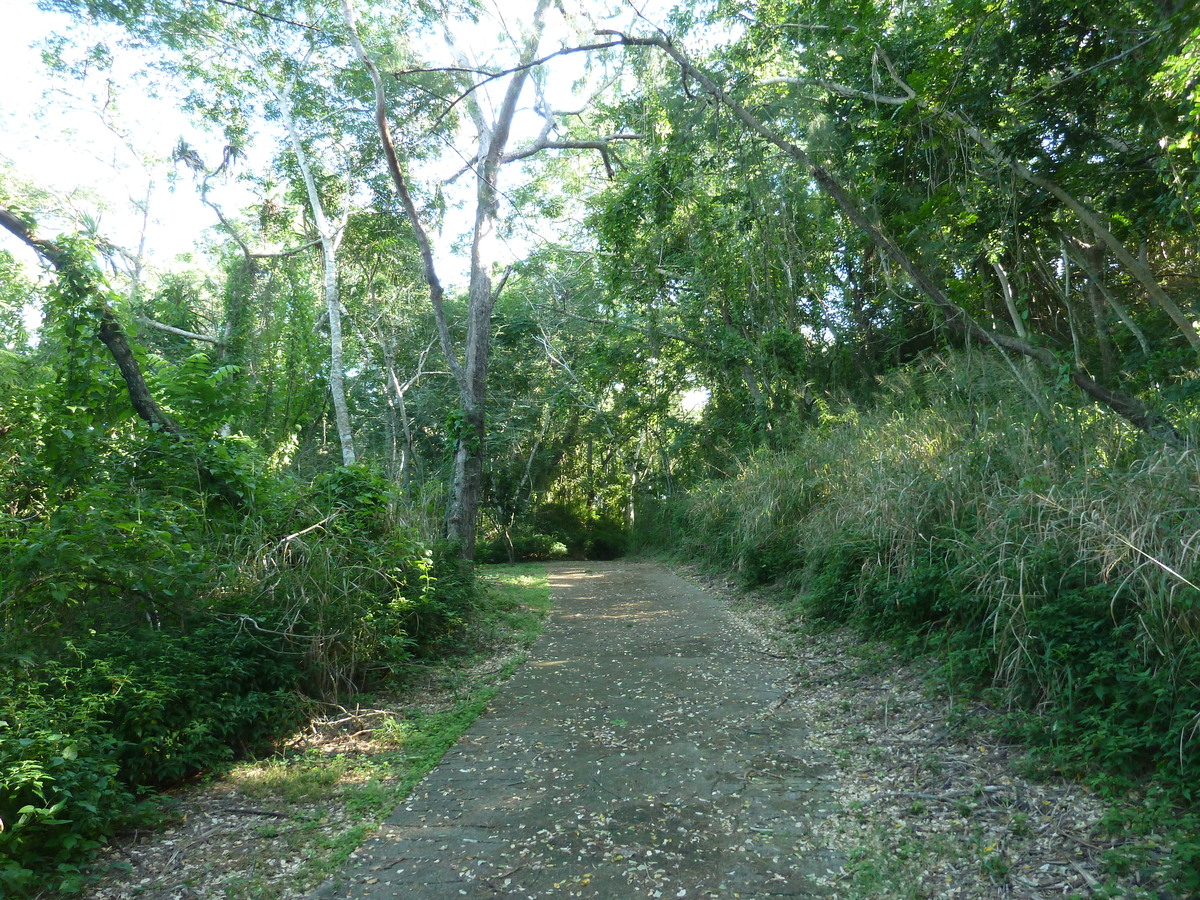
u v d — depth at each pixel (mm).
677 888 3613
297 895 3674
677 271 18297
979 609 6156
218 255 24297
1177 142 6602
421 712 6973
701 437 23516
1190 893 3150
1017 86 8688
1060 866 3566
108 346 8234
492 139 15406
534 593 15953
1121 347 11383
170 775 4898
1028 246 10258
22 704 4430
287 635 6402
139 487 7305
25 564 5094
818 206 13953
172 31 15469
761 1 11984
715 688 7406
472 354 15336
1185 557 4566
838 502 10055
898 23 10516
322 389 21000
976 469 7613
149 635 5809
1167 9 6125
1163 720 4258
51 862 3828
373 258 23672
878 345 16734
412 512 10344
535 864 3910
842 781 4855
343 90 17391
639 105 13797
